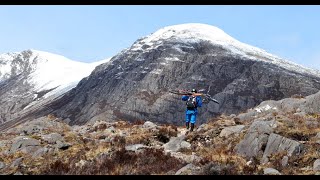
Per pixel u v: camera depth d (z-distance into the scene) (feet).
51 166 48.67
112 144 62.39
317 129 62.28
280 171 50.29
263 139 58.34
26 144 61.93
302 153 54.34
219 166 46.29
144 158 50.65
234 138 63.87
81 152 57.00
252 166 51.24
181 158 53.62
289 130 61.11
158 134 71.26
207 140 66.64
